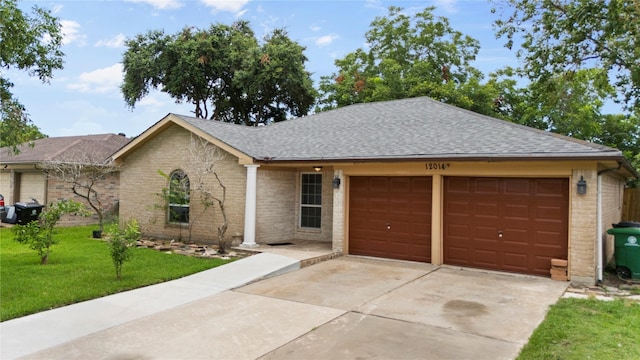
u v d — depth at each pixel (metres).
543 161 8.80
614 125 24.97
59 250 12.41
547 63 14.06
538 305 7.34
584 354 5.13
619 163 8.73
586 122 23.56
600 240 9.20
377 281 9.13
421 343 5.61
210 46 29.83
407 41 29.98
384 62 26.70
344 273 9.93
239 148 12.95
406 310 7.07
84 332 6.05
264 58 29.53
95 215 20.38
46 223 10.96
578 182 8.98
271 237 13.68
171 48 29.34
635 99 14.79
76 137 25.02
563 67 14.09
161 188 15.12
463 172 10.41
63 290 8.02
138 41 30.62
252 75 30.08
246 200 12.76
